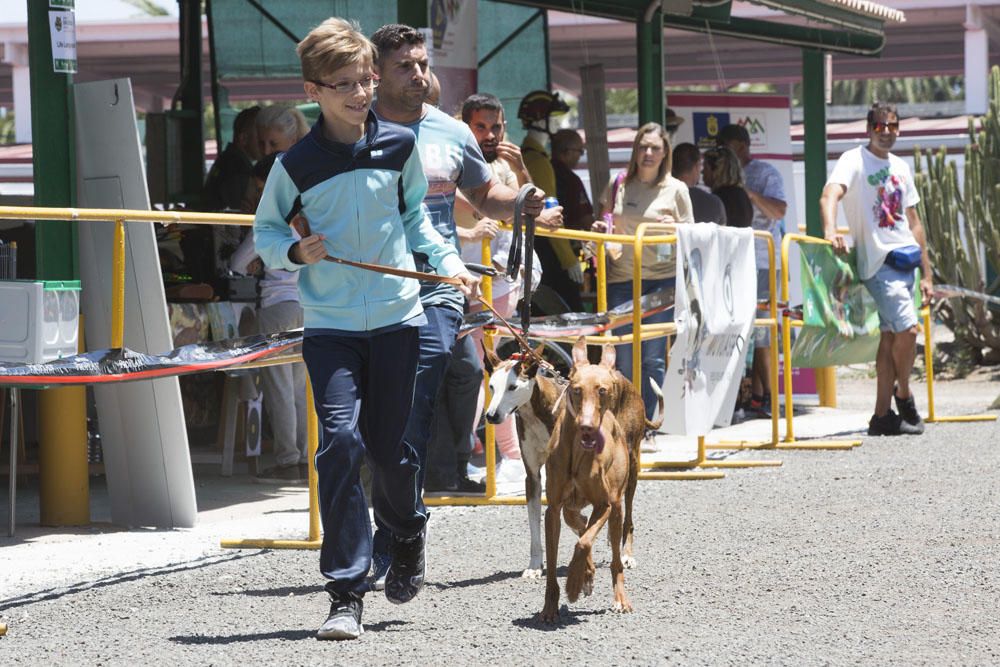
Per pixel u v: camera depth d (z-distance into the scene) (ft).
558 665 17.63
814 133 58.03
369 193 19.02
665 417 34.83
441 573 23.98
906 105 113.09
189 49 48.03
